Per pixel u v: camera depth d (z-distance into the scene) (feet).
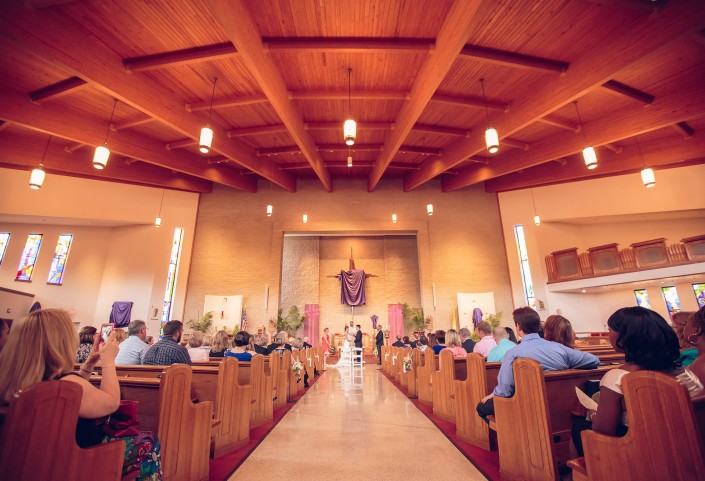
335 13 16.28
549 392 8.23
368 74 20.93
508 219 40.96
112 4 15.26
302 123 26.40
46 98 20.95
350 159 24.72
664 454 4.02
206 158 34.91
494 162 34.78
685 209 31.12
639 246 30.60
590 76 18.30
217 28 16.72
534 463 7.09
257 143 31.71
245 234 41.29
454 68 20.36
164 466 6.82
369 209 42.34
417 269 50.93
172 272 38.65
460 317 38.45
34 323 4.41
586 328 36.32
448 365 13.09
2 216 33.94
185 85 21.47
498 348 11.70
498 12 16.08
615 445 4.65
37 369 4.22
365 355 47.26
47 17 15.39
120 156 33.27
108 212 36.32
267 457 9.29
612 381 5.09
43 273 37.11
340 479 7.88
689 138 26.32
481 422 9.97
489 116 26.07
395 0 15.65
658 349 4.97
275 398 15.23
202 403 7.96
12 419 3.55
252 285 39.75
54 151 28.68
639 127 22.86
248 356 14.46
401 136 25.14
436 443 10.34
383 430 11.76
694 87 20.63
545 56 18.97
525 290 38.63
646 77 20.25
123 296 36.73
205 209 41.73
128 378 8.46
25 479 3.59
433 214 42.19
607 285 32.55
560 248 38.32
